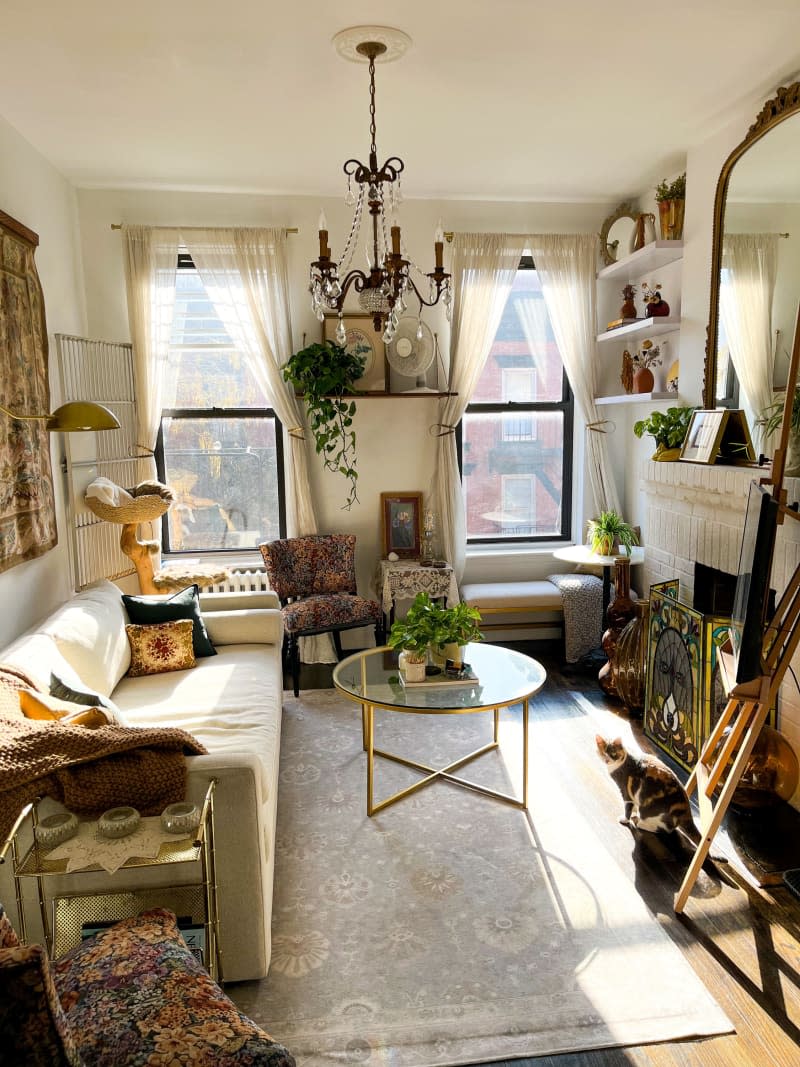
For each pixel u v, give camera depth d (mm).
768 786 2914
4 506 3117
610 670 4227
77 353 4258
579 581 4969
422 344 4992
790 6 2598
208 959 1984
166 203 4762
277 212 4875
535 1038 1981
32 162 3883
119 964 1592
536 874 2691
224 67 3012
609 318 5297
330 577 4793
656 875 2680
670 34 2795
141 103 3355
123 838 1918
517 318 5371
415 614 3146
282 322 4875
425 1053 1939
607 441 5414
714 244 3762
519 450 5500
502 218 5105
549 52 2924
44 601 3707
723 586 3646
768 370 3301
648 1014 2059
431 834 2955
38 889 2055
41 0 2492
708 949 2311
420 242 5051
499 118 3598
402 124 3652
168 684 3365
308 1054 1938
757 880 2635
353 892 2605
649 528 4277
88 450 4293
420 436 5180
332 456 5125
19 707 2195
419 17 2639
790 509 2570
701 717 3203
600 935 2375
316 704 4328
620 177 4609
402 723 4035
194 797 2111
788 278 3137
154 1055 1349
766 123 3266
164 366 4828
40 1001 1040
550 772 3441
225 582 4711
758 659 2354
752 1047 1950
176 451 5113
